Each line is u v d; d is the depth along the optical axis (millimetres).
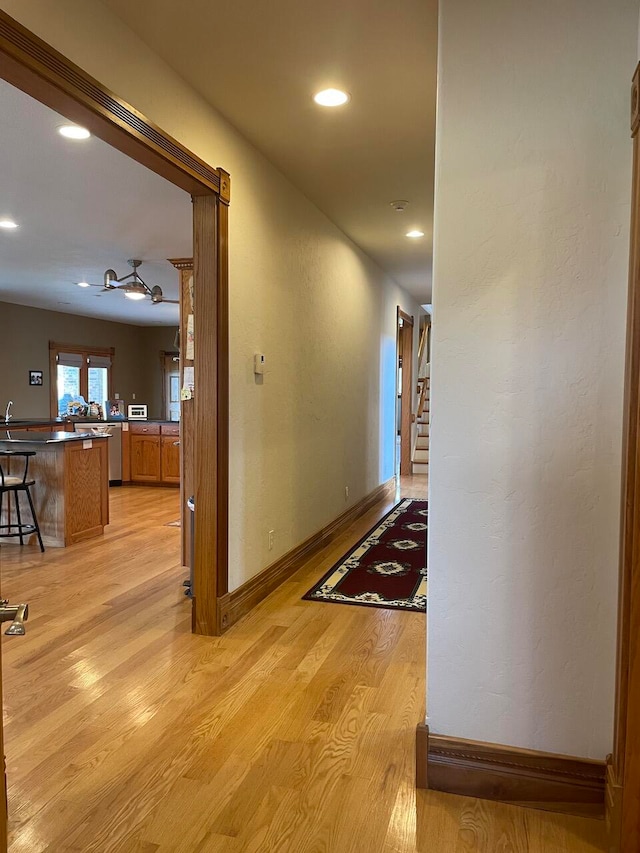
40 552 4812
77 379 10094
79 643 3025
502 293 1850
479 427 1883
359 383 6016
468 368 1885
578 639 1834
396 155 3521
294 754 2100
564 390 1817
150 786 1922
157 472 8234
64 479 4961
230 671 2725
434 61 2520
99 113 2072
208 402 3043
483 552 1895
